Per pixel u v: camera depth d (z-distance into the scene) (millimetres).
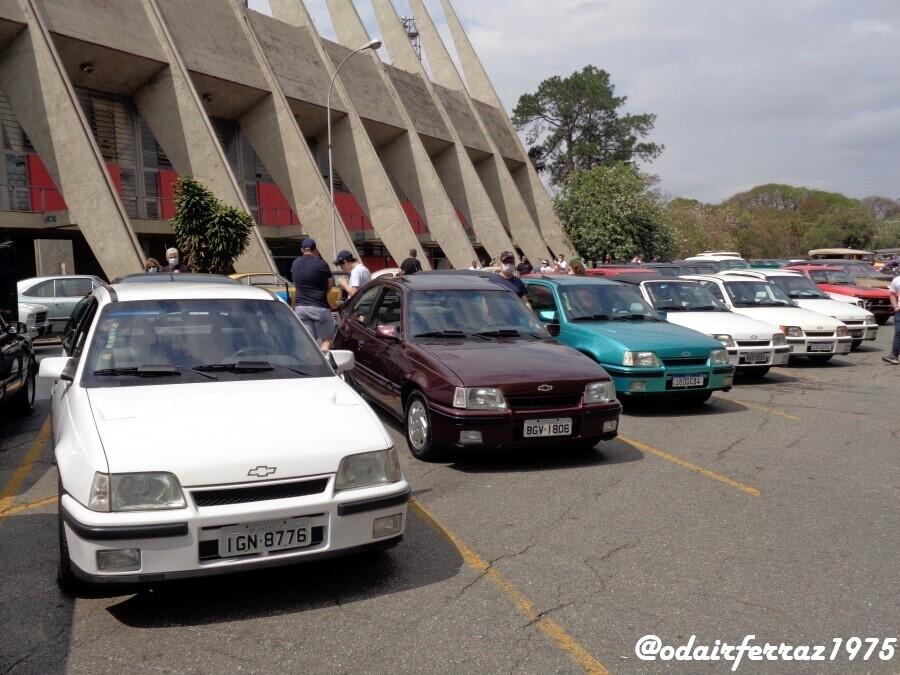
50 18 23766
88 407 4031
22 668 3201
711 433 7914
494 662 3281
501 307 7867
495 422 6156
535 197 55094
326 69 36250
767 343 10961
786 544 4734
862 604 3889
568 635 3533
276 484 3637
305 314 9727
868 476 6316
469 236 49000
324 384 4598
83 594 3875
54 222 23547
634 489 5895
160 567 3422
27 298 17453
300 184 32375
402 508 3967
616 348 8602
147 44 27078
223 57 30453
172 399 4133
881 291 20031
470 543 4719
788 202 127438
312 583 4082
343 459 3805
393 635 3510
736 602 3902
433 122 44062
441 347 7004
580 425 6398
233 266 26594
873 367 13219
